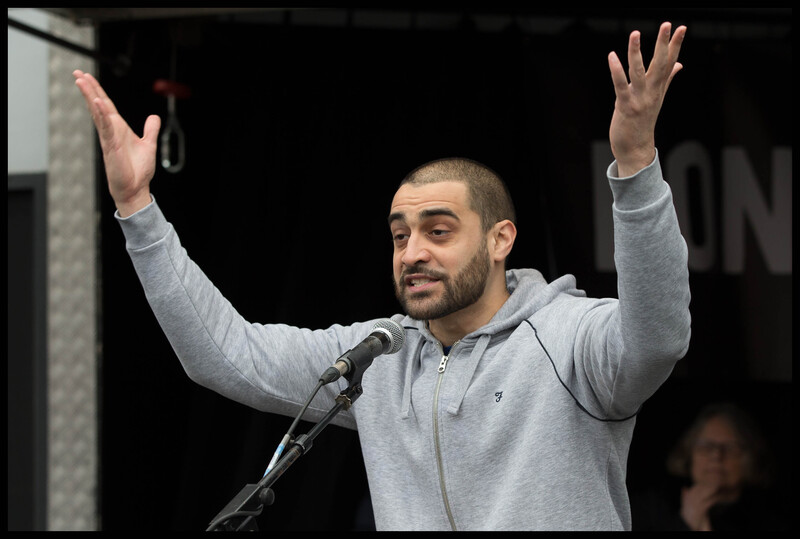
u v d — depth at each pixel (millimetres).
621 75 4664
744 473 10273
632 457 10578
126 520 10750
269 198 11133
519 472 5496
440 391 5941
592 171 10312
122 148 5766
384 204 10977
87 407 11148
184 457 10859
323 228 11031
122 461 10812
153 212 5898
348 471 11078
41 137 11633
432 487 5805
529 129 10500
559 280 6359
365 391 6242
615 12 10375
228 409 10961
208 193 11133
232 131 11156
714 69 10258
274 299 11062
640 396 5289
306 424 10984
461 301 5887
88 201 11328
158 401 10875
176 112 11094
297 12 10922
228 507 4770
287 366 6375
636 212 4758
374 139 11039
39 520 11055
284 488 11078
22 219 11750
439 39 10930
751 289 10125
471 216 5969
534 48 10547
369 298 10961
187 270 6035
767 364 10086
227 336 6188
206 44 11117
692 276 10234
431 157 10906
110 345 10859
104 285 10875
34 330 11508
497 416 5691
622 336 4980
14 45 11766
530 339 5855
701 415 10414
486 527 5527
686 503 10406
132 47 10812
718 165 10203
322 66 11141
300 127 11156
